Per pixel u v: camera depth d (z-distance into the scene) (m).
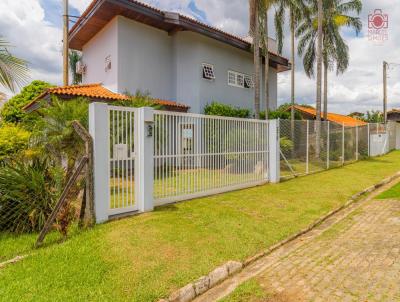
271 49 21.98
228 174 8.75
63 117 7.66
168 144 6.95
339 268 4.18
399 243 4.99
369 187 9.93
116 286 3.53
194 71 15.86
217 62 16.95
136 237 4.84
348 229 5.96
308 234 5.84
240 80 18.73
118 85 13.82
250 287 3.71
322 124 14.24
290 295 3.51
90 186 5.37
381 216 6.73
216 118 8.27
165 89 15.98
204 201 7.37
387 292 3.48
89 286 3.51
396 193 8.95
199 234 5.16
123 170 5.96
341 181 10.76
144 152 6.19
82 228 5.25
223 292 3.75
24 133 8.84
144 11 13.55
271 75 21.73
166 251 4.46
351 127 17.22
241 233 5.38
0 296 3.27
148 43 15.09
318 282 3.81
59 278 3.65
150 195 6.34
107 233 4.97
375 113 37.28
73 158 6.55
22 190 5.52
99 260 4.10
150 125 6.31
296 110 23.67
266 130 10.30
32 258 4.16
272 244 5.15
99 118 5.48
